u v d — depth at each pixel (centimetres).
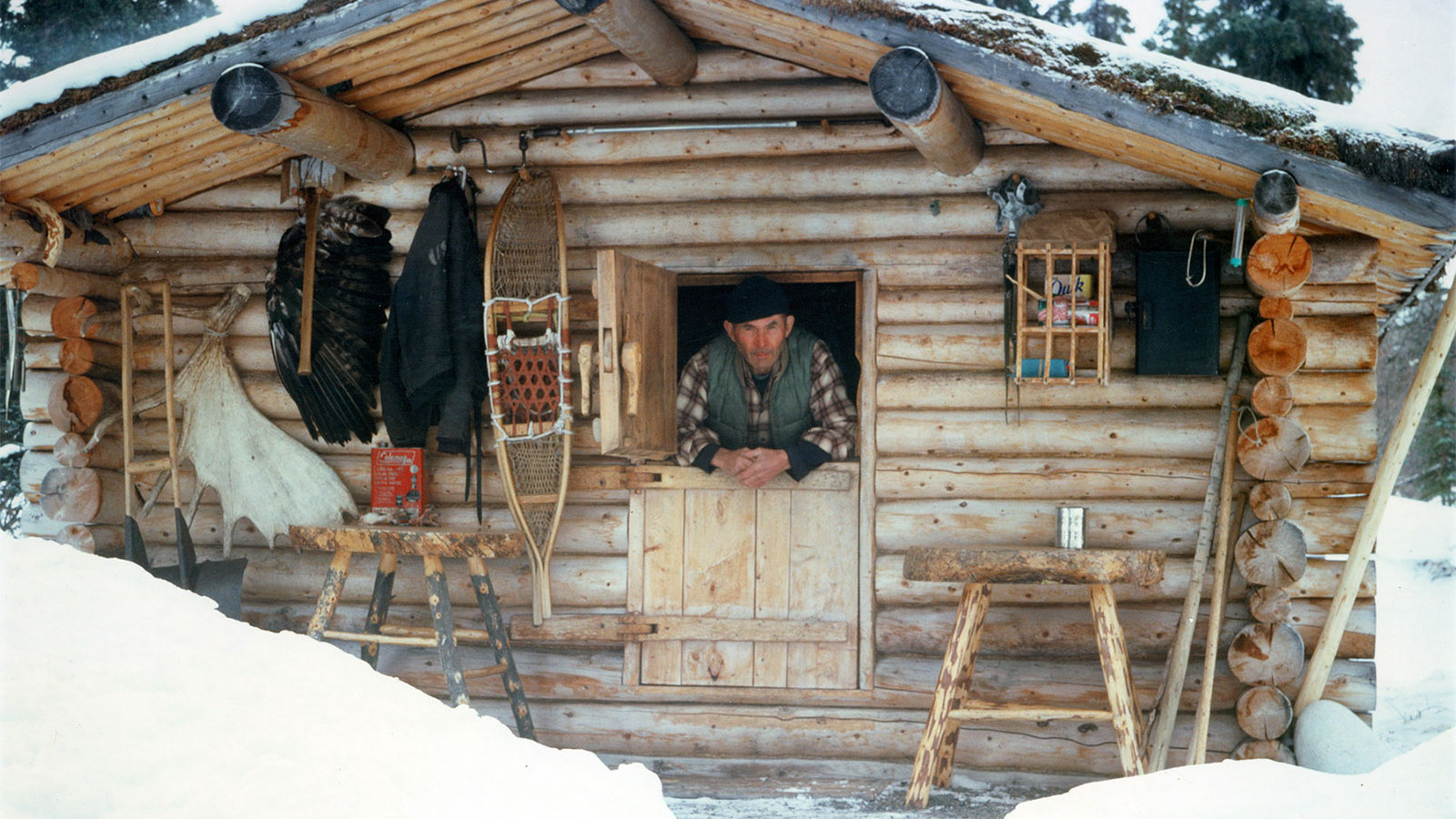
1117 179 564
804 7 482
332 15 496
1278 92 453
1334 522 536
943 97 469
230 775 205
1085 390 569
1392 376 1925
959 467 578
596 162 611
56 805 181
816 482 588
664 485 599
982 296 579
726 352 632
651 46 528
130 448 627
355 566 629
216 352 634
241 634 272
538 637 600
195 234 639
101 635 242
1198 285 541
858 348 598
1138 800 293
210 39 508
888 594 582
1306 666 541
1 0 1709
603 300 530
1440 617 1165
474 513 620
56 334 629
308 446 635
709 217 600
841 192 592
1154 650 559
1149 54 461
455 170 604
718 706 593
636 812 240
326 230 609
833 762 580
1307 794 282
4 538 279
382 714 258
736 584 593
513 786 239
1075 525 527
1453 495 1750
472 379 585
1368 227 511
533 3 519
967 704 512
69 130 524
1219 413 562
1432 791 267
